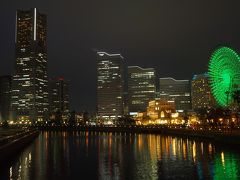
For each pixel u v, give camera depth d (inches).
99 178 1950.1
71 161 2768.2
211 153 3125.0
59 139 6368.1
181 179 1850.4
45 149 3988.7
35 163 2647.6
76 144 4847.4
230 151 3262.8
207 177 1881.2
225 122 6998.0
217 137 4485.7
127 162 2637.8
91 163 2620.6
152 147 4060.0
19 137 4109.3
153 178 1903.3
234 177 1860.2
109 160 2800.2
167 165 2406.5
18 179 1937.7
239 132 4165.8
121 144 4739.2
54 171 2229.3
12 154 3287.4
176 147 3949.3
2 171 2242.9
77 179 1929.1
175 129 7298.2
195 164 2416.3
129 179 1894.7
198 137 5531.5
